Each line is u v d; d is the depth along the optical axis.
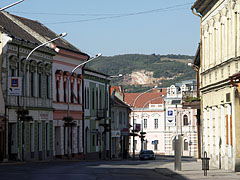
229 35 35.25
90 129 75.44
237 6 33.12
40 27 70.44
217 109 40.16
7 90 50.47
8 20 60.44
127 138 97.44
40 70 58.94
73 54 68.12
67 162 51.72
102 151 80.31
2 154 48.72
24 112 47.56
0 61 49.66
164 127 123.38
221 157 38.09
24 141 48.31
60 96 64.81
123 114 96.12
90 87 76.19
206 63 44.03
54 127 62.47
